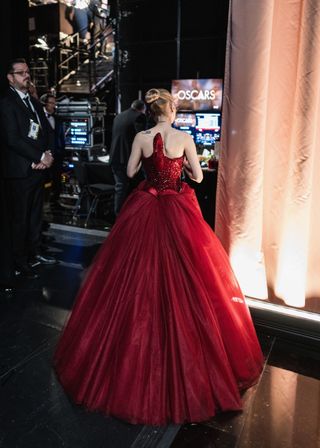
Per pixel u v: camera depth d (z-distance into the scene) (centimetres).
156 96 218
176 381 188
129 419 187
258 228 261
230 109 255
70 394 207
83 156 604
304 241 248
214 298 210
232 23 245
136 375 189
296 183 242
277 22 240
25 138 341
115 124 499
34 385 219
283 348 257
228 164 262
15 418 195
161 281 202
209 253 221
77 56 1036
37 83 942
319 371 236
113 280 208
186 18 648
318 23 221
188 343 191
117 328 199
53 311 302
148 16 679
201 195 401
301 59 228
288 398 212
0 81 339
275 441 183
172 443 180
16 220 354
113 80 885
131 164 222
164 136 218
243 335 222
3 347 254
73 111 601
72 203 608
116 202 518
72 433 185
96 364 199
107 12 989
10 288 337
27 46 375
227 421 194
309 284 259
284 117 248
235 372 213
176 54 670
